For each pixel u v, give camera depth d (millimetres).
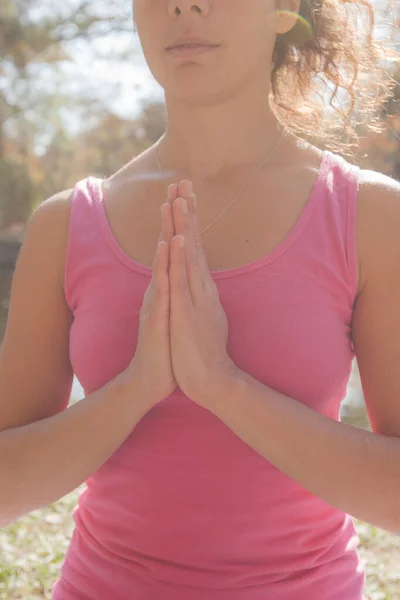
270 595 1756
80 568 1872
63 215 2014
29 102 20453
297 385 1785
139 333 1774
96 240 1950
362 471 1703
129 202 1989
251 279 1819
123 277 1891
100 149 24672
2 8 18828
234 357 1795
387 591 3986
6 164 21141
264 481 1772
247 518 1767
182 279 1710
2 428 1953
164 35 1887
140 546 1791
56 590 1930
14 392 1966
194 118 1957
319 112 2350
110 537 1827
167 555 1772
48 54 19500
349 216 1838
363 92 2354
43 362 1982
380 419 1813
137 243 1934
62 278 1979
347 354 1844
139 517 1797
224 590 1750
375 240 1814
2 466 1825
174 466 1785
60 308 1995
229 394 1709
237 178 1961
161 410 1808
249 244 1871
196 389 1722
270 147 1986
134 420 1777
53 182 23266
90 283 1923
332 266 1815
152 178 2014
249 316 1796
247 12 1859
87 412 1789
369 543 4637
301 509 1793
